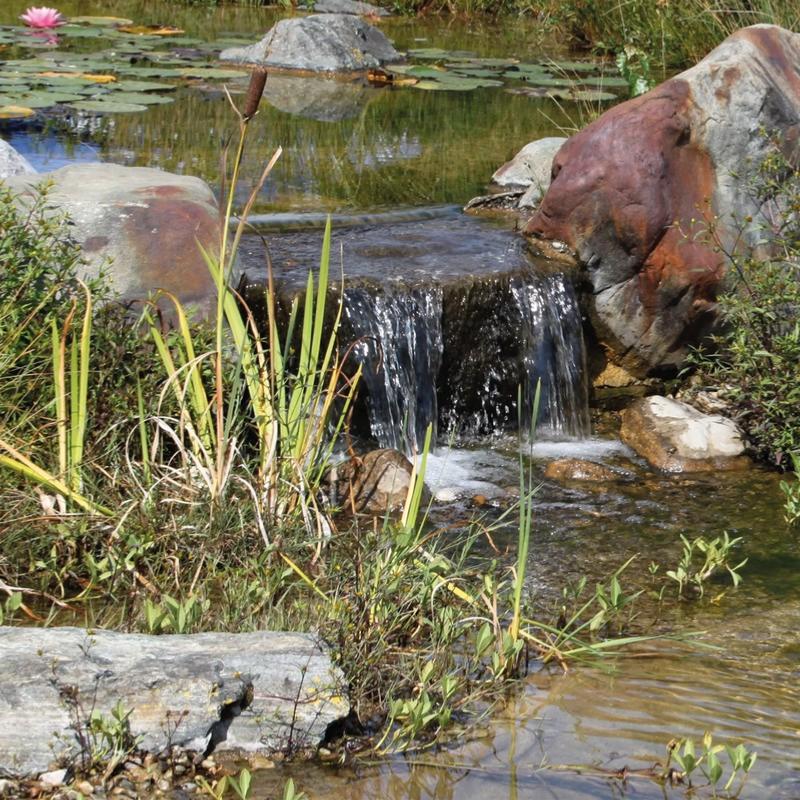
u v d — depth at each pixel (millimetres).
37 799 3869
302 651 4367
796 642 5312
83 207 6848
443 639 4824
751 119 8703
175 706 4121
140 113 13211
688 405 8305
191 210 7043
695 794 4074
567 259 8531
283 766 4152
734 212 8469
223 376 6434
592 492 7156
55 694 4047
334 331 6184
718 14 16312
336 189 10508
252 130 12680
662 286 8430
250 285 7504
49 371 6008
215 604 5141
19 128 12062
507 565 6070
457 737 4379
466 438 8000
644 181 8320
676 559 6258
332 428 7363
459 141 12719
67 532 5273
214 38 18766
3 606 4816
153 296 6137
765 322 7801
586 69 17203
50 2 22359
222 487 5570
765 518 6852
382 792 4027
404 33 20484
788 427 7523
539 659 5000
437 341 7738
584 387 8391
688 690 4809
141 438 5766
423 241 8719
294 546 5461
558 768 4199
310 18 17125
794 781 4180
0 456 5258
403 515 5547
